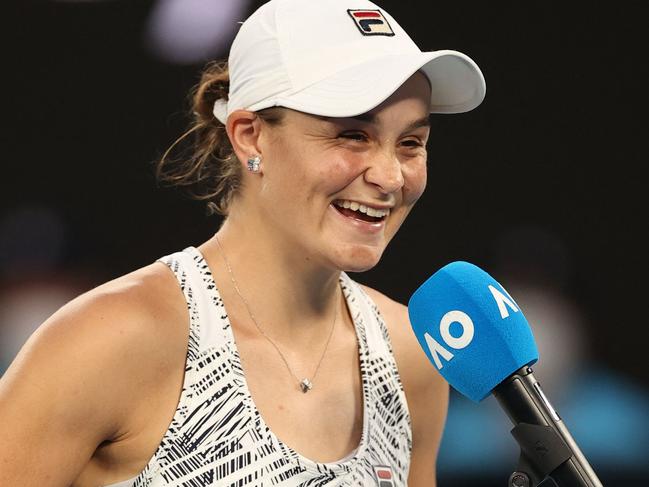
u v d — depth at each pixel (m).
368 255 6.92
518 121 17.27
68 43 16.30
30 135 16.23
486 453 14.79
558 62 17.25
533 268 16.92
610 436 15.70
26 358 6.50
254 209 7.33
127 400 6.63
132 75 16.36
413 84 6.88
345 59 6.84
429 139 17.17
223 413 6.85
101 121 16.31
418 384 8.33
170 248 16.25
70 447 6.47
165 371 6.79
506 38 17.27
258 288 7.36
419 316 6.95
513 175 17.22
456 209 17.14
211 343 6.99
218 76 7.77
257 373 7.19
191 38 16.30
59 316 6.67
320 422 7.30
